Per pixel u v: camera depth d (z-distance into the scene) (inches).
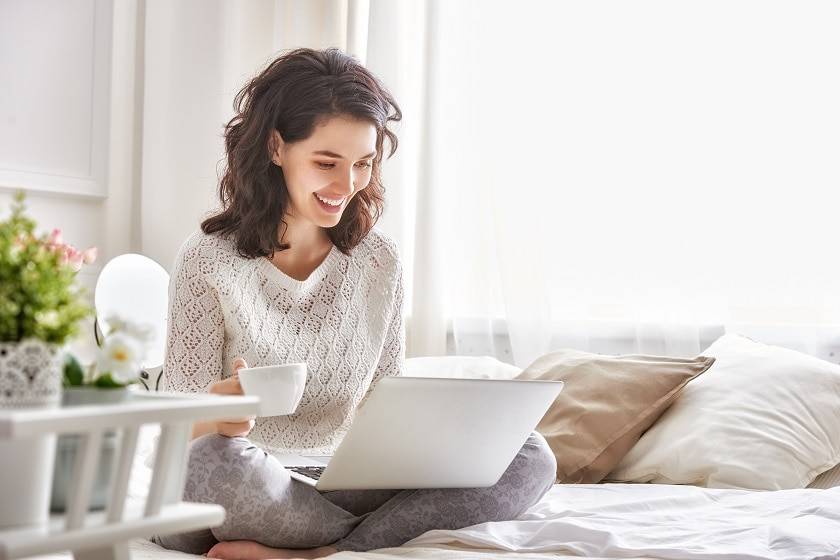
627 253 113.2
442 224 122.7
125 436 32.6
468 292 121.2
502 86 119.3
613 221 114.3
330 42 129.9
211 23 136.3
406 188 126.0
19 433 28.1
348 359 74.1
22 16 126.1
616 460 89.2
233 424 57.7
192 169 136.1
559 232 117.0
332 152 68.9
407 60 126.6
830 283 104.1
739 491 76.4
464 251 121.5
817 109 105.2
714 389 90.9
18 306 32.0
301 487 60.3
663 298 110.7
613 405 91.1
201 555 60.5
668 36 112.4
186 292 69.9
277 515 58.3
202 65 136.3
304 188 69.9
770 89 107.3
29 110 126.9
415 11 126.4
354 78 70.9
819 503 66.8
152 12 139.5
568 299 116.5
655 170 112.2
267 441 71.1
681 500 71.2
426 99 122.3
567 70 117.2
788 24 106.8
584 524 58.1
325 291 74.9
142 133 140.4
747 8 108.6
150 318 116.8
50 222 130.3
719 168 109.0
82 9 133.1
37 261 33.3
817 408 87.4
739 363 93.4
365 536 60.1
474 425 56.6
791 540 55.1
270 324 71.4
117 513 32.8
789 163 106.1
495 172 118.6
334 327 74.0
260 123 70.2
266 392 50.3
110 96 136.5
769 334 105.8
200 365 69.6
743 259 107.6
